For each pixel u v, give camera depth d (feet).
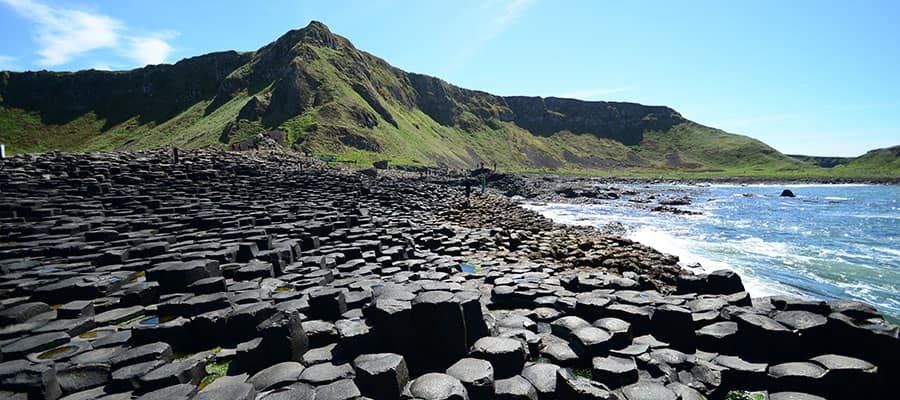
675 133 632.38
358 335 19.17
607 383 17.69
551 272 36.45
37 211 47.91
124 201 58.29
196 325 21.07
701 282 29.17
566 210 124.47
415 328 18.90
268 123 303.07
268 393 15.67
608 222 97.30
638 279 35.65
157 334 20.49
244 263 32.32
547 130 622.95
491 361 18.24
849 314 21.94
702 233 82.38
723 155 554.46
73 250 35.17
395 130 358.43
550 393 17.08
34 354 18.71
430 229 52.70
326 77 353.92
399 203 80.59
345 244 40.29
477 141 522.88
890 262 57.67
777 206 138.41
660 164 562.25
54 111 454.81
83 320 22.08
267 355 18.30
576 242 56.08
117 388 16.38
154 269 27.43
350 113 321.52
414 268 36.76
